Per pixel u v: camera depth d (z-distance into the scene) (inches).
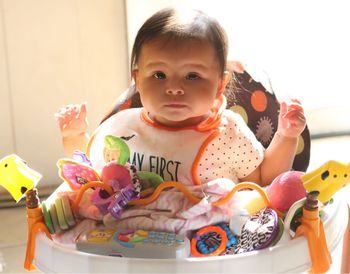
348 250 31.5
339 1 58.7
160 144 29.5
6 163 25.7
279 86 34.1
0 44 47.1
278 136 30.9
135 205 26.9
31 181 25.8
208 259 22.8
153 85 28.3
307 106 62.9
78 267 23.7
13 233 46.2
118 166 27.5
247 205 27.2
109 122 32.0
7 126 49.8
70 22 48.2
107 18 49.0
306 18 58.2
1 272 40.4
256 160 30.5
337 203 28.2
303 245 24.1
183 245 24.1
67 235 26.3
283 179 27.1
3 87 48.4
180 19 28.1
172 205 26.5
